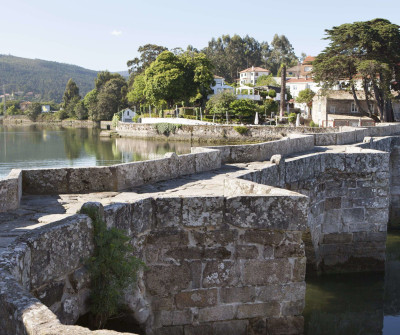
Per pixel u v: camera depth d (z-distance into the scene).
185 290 7.50
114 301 6.21
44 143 84.44
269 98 97.12
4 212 7.82
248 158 15.22
